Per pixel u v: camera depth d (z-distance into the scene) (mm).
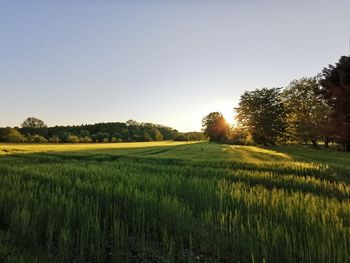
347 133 47312
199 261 6719
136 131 173750
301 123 74250
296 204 9195
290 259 6098
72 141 126062
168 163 31109
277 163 28359
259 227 7270
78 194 11367
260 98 96750
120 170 21016
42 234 7816
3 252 6422
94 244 7539
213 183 14125
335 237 6637
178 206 9352
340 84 47844
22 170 19641
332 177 20422
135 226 8195
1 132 117375
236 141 99812
